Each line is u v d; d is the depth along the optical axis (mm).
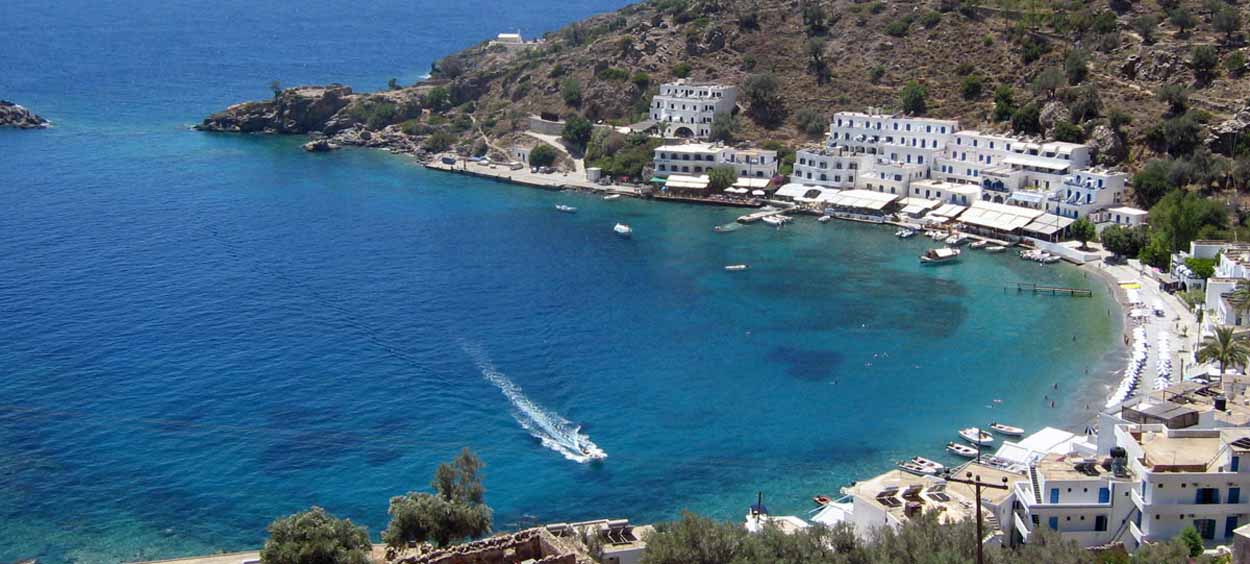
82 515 160125
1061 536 124750
